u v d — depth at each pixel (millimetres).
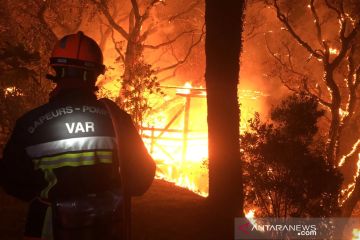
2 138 8594
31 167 2707
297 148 7723
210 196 7906
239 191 7816
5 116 8578
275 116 8211
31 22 16797
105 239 2662
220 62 7883
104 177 2742
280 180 7785
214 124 7922
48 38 15766
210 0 7926
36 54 7805
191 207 8141
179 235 6848
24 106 8945
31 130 2709
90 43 2910
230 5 7867
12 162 2695
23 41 12820
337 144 17578
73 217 2604
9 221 6379
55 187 2646
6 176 2707
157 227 7039
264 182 7766
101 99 2949
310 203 7930
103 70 2980
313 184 7668
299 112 7957
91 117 2799
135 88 12516
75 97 2822
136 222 7184
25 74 7824
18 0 17688
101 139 2773
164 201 8625
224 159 7844
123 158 2828
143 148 2936
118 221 2717
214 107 7926
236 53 7953
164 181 11133
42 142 2689
